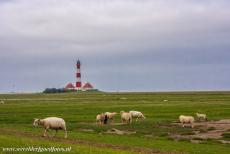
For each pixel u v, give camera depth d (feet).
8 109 365.40
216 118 256.52
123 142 142.00
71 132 175.52
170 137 166.09
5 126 208.13
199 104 433.48
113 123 228.02
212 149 128.98
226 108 353.51
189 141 153.48
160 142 143.84
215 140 157.38
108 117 234.58
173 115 282.36
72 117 271.69
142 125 213.25
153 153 115.44
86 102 527.40
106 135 166.50
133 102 507.30
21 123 233.96
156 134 175.42
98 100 603.67
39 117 272.10
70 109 362.94
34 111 337.72
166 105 416.05
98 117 228.43
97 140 146.20
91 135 163.63
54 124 151.33
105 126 209.05
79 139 147.43
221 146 138.92
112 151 110.01
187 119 205.57
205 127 203.10
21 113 313.73
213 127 201.36
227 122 230.07
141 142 142.61
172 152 119.55
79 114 302.25
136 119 243.81
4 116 281.33
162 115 283.38
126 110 340.59
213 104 430.61
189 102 492.95
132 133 180.14
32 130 181.06
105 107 390.01
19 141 123.13
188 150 125.39
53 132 170.71
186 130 190.80
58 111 337.31
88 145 128.26
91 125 213.66
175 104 439.22
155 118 258.98
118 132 184.55
